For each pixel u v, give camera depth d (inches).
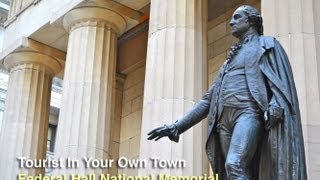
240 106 274.1
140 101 1067.9
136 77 1093.8
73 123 807.1
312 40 528.1
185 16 695.7
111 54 856.9
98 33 851.4
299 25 534.6
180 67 666.8
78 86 824.3
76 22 865.5
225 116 279.1
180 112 644.1
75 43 852.0
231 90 278.2
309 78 510.6
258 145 270.8
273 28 547.5
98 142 805.2
